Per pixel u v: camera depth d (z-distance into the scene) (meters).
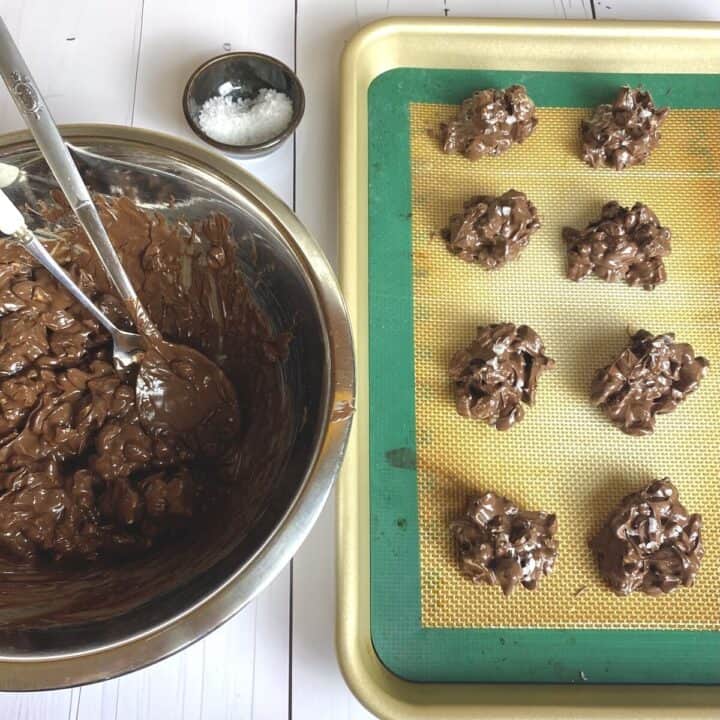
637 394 0.35
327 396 0.26
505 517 0.32
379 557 0.33
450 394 0.35
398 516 0.33
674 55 0.41
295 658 0.31
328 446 0.26
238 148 0.35
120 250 0.32
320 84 0.40
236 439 0.32
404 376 0.35
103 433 0.31
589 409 0.35
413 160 0.39
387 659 0.32
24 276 0.32
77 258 0.33
